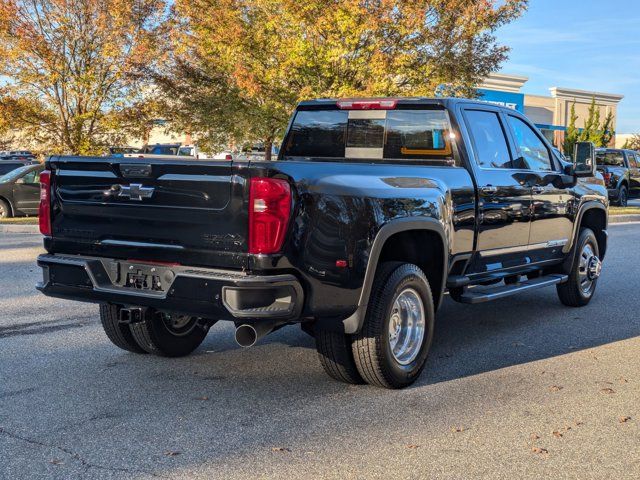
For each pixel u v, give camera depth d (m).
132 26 18.95
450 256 5.74
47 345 6.29
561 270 8.06
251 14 19.42
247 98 20.50
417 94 18.88
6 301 8.22
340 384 5.35
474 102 6.52
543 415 4.73
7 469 3.78
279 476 3.74
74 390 5.10
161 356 5.98
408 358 5.30
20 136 20.47
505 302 8.71
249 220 4.30
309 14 18.05
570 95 56.97
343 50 17.97
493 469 3.87
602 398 5.09
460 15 18.48
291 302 4.41
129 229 4.77
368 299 4.84
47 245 5.22
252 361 5.92
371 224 4.78
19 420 4.49
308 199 4.46
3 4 17.97
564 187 7.62
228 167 4.33
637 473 3.86
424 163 6.34
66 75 19.36
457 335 6.99
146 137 21.31
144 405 4.81
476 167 6.19
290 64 18.50
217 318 4.44
